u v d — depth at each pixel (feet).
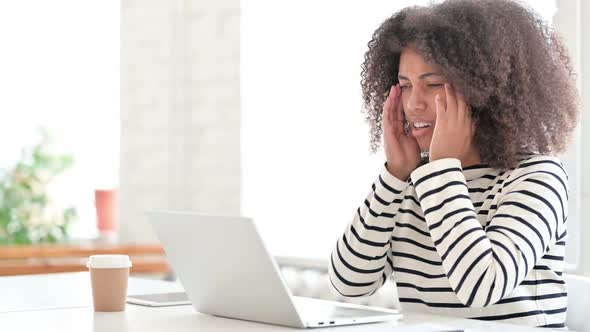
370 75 6.46
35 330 4.30
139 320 4.70
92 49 14.44
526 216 5.09
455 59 5.48
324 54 11.16
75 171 14.60
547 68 5.87
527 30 5.84
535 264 5.42
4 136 14.39
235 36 12.51
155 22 13.57
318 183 11.24
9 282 6.83
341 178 10.91
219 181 12.76
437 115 5.40
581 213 8.34
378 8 10.37
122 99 13.96
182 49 13.35
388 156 5.78
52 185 14.56
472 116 5.62
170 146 13.37
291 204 11.66
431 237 5.38
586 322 5.52
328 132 11.10
